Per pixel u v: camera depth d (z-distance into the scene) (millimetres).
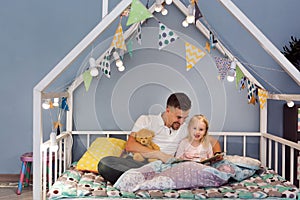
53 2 3473
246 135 3332
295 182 3119
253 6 3426
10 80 3496
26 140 3514
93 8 3467
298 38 3420
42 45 3486
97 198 2238
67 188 2311
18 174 3520
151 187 2332
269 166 3195
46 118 3428
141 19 1886
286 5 3422
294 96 2639
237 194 2322
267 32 3426
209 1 3389
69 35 3477
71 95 3121
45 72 3492
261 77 3332
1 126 3506
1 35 3480
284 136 3320
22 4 3477
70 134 3156
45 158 2262
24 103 3500
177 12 3283
